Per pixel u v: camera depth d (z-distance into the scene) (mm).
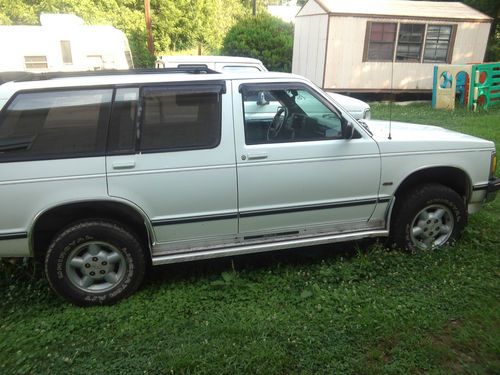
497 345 2967
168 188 3555
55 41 9203
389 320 3271
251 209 3797
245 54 16984
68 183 3379
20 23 19750
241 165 3672
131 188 3486
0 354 3086
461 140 4234
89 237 3516
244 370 2863
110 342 3160
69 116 3424
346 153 3898
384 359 2941
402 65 14406
